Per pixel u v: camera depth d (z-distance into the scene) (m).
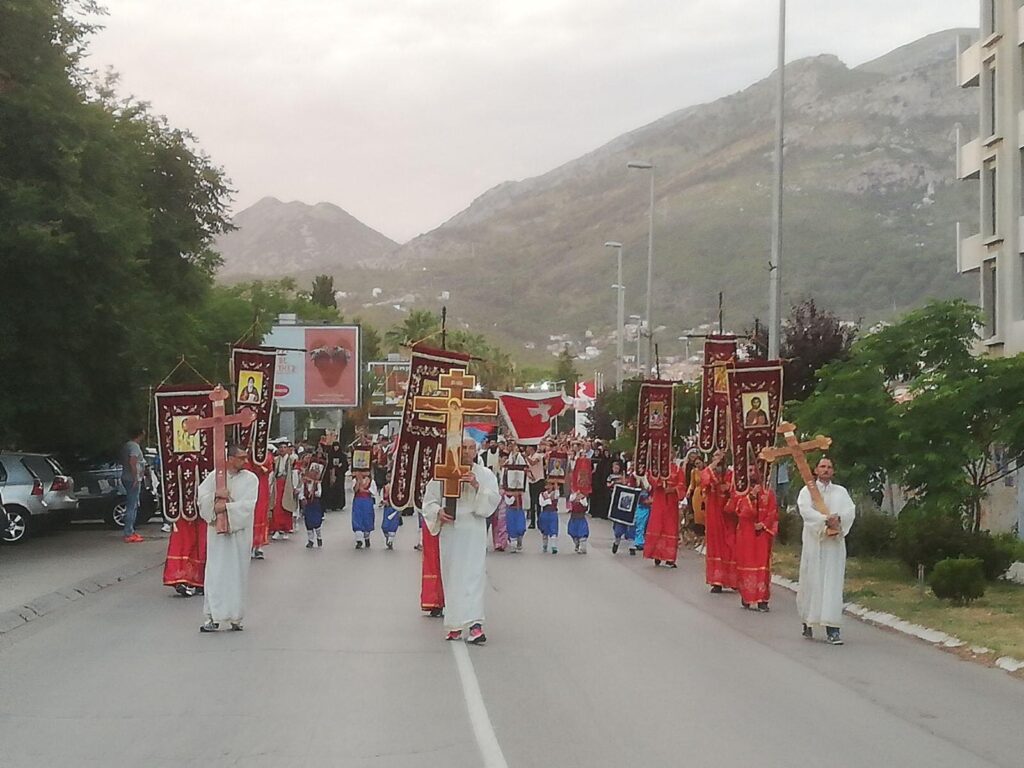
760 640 13.65
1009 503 30.62
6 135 22.50
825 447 13.90
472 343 113.38
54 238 21.55
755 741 8.71
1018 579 19.91
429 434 13.57
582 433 68.56
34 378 23.97
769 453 14.02
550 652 12.35
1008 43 34.69
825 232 167.00
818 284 150.38
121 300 24.88
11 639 12.99
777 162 26.98
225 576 13.41
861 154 199.00
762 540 16.31
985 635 13.62
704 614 15.75
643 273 180.38
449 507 12.70
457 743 8.50
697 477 26.33
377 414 79.50
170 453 16.69
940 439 18.81
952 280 145.38
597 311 195.75
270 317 59.69
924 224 168.88
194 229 34.81
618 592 17.95
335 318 84.62
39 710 9.49
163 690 10.27
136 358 27.03
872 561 22.11
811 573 13.66
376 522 32.84
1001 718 9.74
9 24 22.75
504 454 25.48
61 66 24.16
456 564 12.85
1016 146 34.16
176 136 34.50
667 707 9.81
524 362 177.75
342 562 21.66
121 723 9.06
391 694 10.15
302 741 8.52
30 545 24.00
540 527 25.03
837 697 10.44
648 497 24.44
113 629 13.70
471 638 12.77
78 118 23.44
